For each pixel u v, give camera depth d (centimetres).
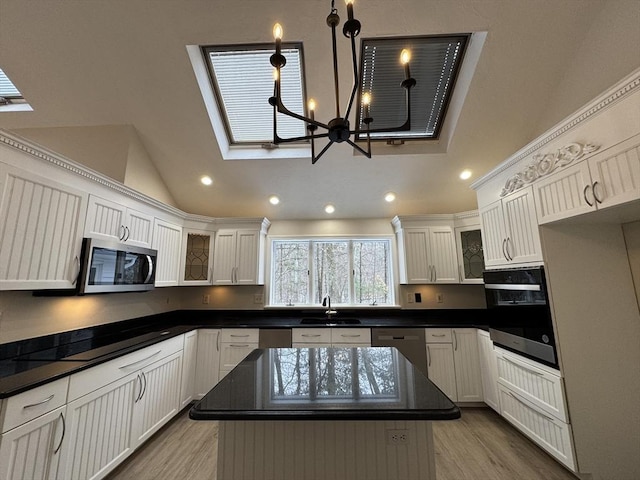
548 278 205
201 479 196
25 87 246
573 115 178
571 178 185
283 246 417
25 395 138
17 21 202
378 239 412
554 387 199
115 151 277
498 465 213
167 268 324
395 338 320
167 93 255
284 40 220
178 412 285
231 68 269
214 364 322
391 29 212
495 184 268
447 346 317
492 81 247
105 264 226
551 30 213
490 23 210
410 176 344
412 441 126
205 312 396
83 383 172
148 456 223
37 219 175
